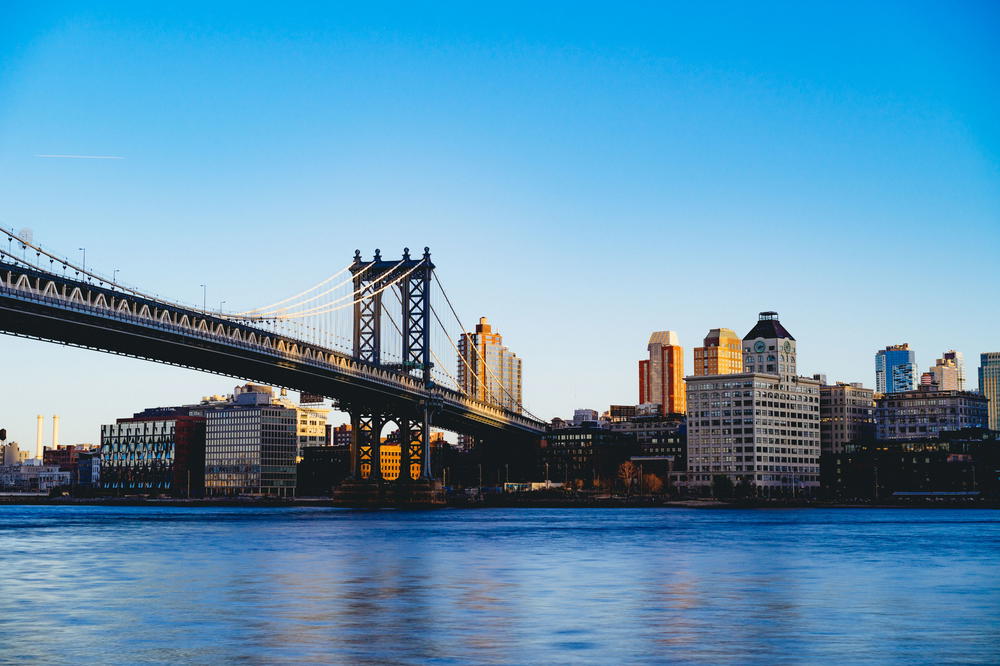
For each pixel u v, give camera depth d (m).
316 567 105.06
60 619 68.25
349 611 72.06
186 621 67.31
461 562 111.62
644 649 57.66
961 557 119.75
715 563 111.06
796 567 106.50
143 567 104.75
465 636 61.72
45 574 97.56
